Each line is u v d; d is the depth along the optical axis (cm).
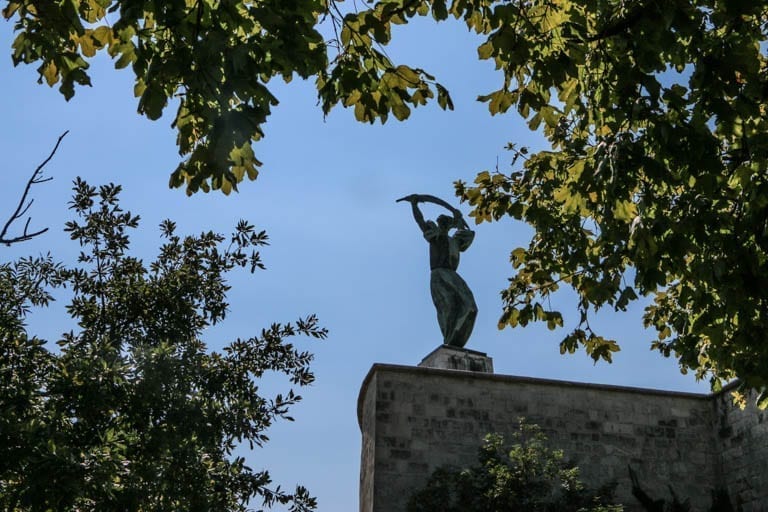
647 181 1333
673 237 1262
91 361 1571
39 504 1311
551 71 1165
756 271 1220
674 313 1662
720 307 1326
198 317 1900
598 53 1271
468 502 2517
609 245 1396
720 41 1165
